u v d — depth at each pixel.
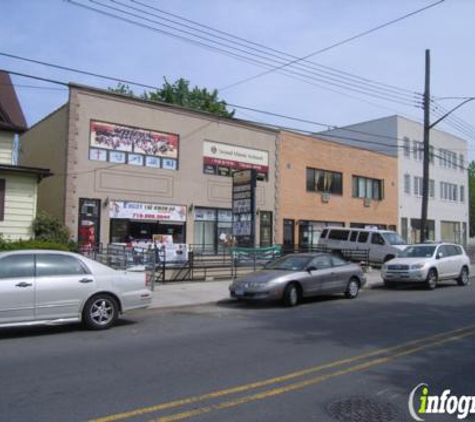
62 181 20.22
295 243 28.53
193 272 19.53
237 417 4.94
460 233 46.75
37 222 17.25
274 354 7.64
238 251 19.97
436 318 11.25
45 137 22.16
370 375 6.48
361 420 4.91
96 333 9.51
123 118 21.52
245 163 25.98
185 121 23.59
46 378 6.29
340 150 32.09
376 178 35.25
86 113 20.45
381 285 19.39
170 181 22.91
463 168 47.28
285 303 13.39
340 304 13.98
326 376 6.40
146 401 5.39
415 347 8.16
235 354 7.64
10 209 16.86
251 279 13.55
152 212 22.22
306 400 5.46
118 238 21.14
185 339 8.87
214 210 24.58
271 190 27.23
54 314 9.36
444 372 6.66
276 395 5.62
